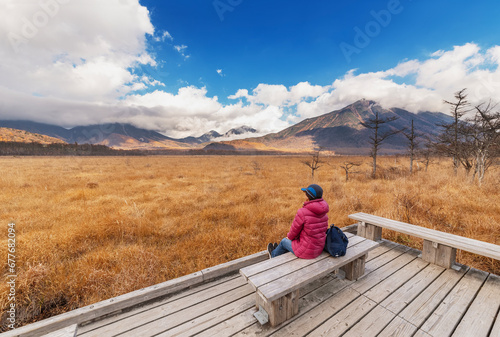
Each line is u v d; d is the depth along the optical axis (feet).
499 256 7.79
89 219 19.54
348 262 8.07
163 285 7.92
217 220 21.27
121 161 119.55
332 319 6.84
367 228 12.68
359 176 50.78
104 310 6.89
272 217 20.67
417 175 45.01
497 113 29.32
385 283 8.66
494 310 7.17
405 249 11.60
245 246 15.28
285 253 8.48
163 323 6.73
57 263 12.21
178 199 28.22
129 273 10.85
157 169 73.97
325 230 8.06
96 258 12.60
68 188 35.68
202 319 6.90
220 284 8.71
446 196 24.34
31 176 47.93
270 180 47.83
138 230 17.28
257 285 6.39
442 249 9.80
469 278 8.93
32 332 5.98
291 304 6.82
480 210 20.16
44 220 19.35
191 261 13.05
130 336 6.24
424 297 7.84
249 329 6.48
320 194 7.79
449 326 6.56
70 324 6.44
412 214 19.16
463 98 38.19
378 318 6.88
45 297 9.66
